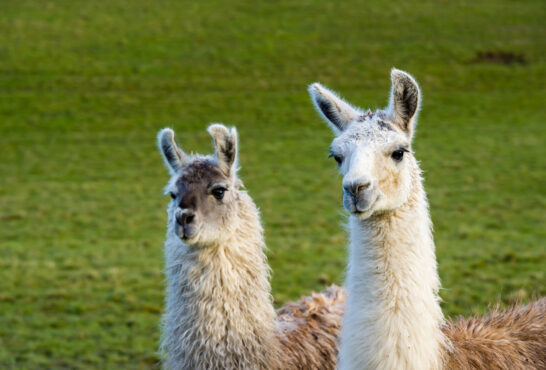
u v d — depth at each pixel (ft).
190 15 263.70
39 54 224.12
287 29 250.57
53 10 262.67
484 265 83.10
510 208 113.91
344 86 203.82
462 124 175.01
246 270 29.35
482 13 257.96
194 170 29.89
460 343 26.27
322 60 224.33
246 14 264.72
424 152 152.76
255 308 29.32
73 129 176.24
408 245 23.79
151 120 183.01
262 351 29.12
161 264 91.09
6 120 180.04
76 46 232.32
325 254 93.30
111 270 87.71
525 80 204.85
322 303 35.63
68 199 127.34
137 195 129.80
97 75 212.23
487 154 149.79
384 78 208.95
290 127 178.40
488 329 27.63
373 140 24.25
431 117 180.86
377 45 234.17
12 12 258.16
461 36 237.86
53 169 148.15
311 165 148.56
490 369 25.66
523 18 251.80
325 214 115.34
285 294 76.13
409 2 272.92
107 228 109.91
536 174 134.21
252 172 144.05
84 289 81.56
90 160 154.40
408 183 24.23
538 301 30.63
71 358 61.82
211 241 28.53
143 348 63.57
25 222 113.70
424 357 23.29
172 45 236.84
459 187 127.95
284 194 128.57
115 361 60.80
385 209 23.67
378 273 23.63
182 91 203.41
